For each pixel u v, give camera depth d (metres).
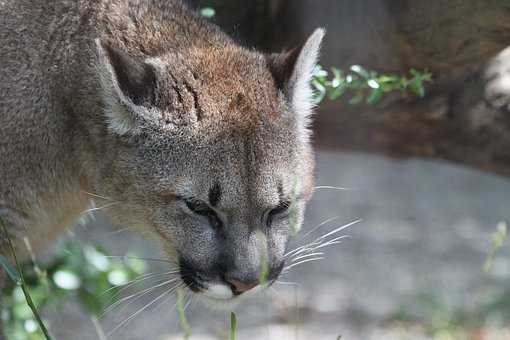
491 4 11.25
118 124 9.49
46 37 9.98
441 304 15.09
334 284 17.48
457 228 20.95
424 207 22.17
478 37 11.67
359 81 11.28
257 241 9.39
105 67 9.23
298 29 12.60
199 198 9.36
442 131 13.07
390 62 12.27
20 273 8.96
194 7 11.92
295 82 9.77
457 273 18.12
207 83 9.58
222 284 9.47
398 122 12.98
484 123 12.91
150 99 9.41
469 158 13.27
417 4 11.71
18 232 10.10
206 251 9.45
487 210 22.25
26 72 9.87
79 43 10.02
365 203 22.02
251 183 9.34
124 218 10.04
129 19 10.17
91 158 10.05
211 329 15.60
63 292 12.70
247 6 12.70
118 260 14.08
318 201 21.81
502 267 18.70
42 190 10.14
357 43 12.23
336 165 24.30
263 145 9.41
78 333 15.00
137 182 9.57
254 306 16.45
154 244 10.16
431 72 12.20
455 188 23.64
